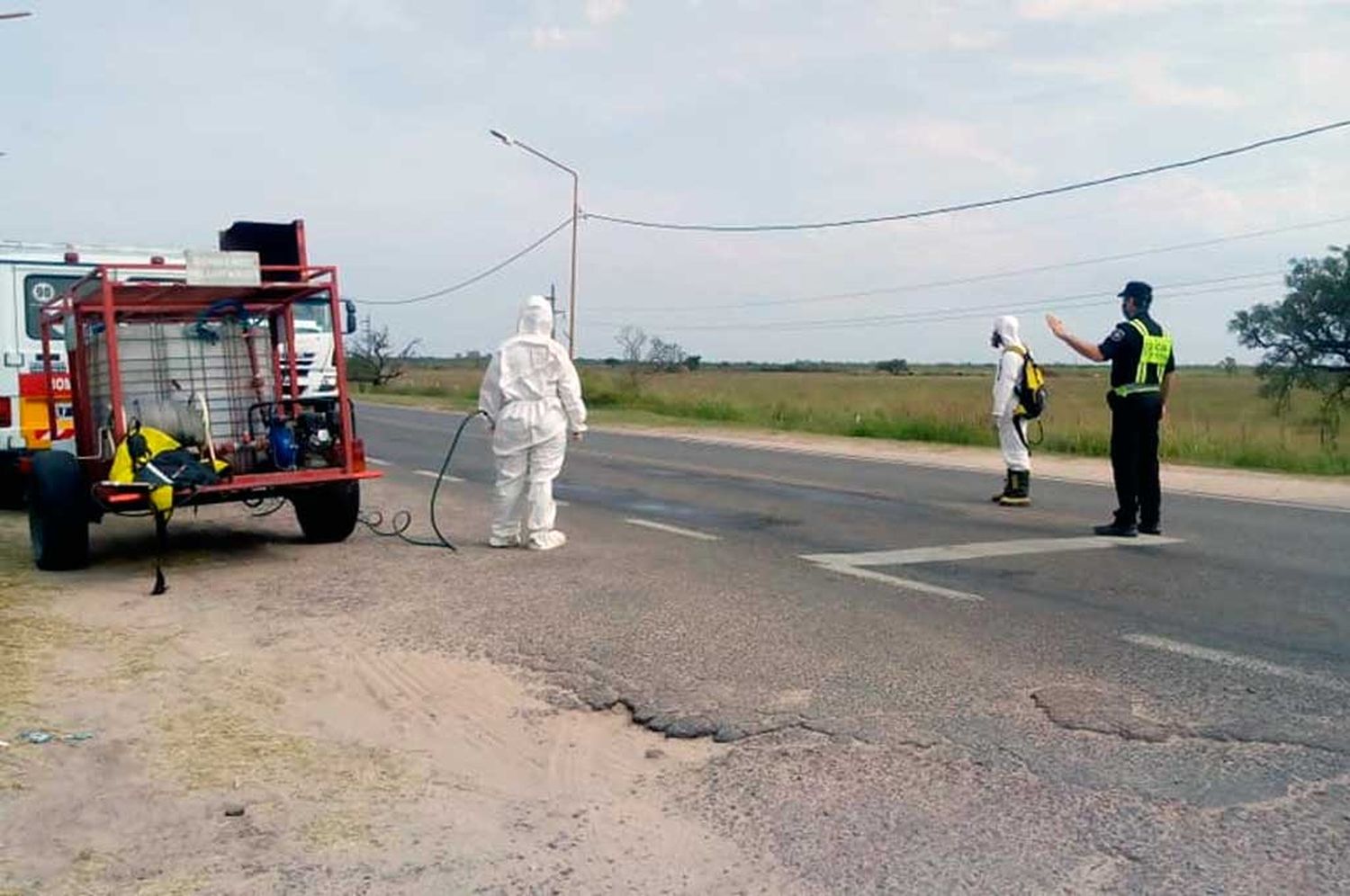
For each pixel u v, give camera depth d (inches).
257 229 428.5
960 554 402.6
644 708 235.9
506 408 411.2
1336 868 164.9
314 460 409.7
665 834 180.2
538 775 205.0
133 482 352.8
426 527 470.3
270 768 206.5
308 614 318.0
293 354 420.5
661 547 418.0
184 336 397.7
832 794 193.0
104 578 376.2
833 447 933.8
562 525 474.9
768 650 274.7
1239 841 173.8
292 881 164.9
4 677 257.0
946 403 1105.4
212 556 413.1
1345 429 1366.9
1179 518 500.4
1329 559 395.9
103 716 232.7
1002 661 265.4
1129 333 434.3
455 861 171.3
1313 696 240.4
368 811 188.9
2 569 392.5
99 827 181.9
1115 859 168.2
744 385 1830.7
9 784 197.6
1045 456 845.8
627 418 1362.0
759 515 508.4
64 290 516.4
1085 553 404.8
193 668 266.8
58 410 508.7
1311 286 1995.6
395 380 2541.8
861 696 240.7
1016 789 193.6
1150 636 287.6
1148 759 205.8
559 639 286.4
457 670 263.6
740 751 213.2
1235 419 1069.1
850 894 159.6
